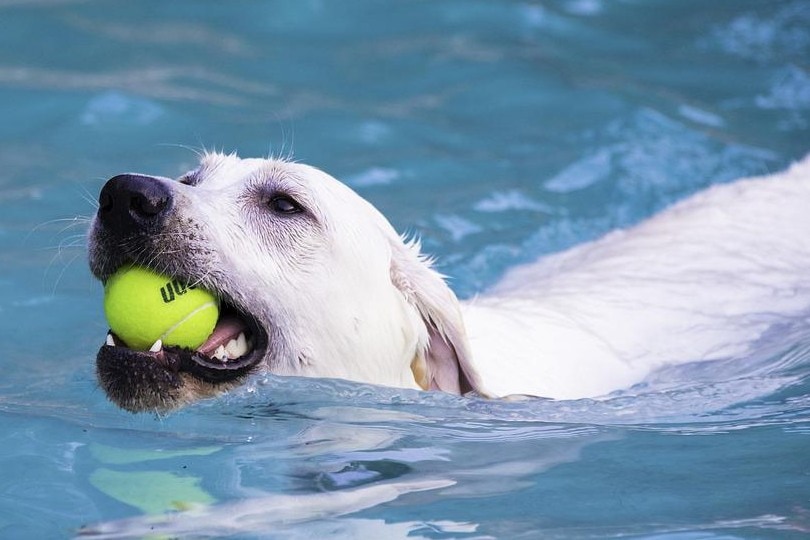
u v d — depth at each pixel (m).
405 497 7.80
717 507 7.64
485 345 10.44
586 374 10.52
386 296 9.61
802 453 8.55
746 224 12.88
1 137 15.72
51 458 8.38
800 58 18.56
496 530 7.29
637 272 12.13
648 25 20.25
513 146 15.84
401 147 15.77
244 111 16.77
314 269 9.28
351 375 9.48
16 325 11.27
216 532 7.23
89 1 20.86
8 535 7.21
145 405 8.59
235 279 8.95
